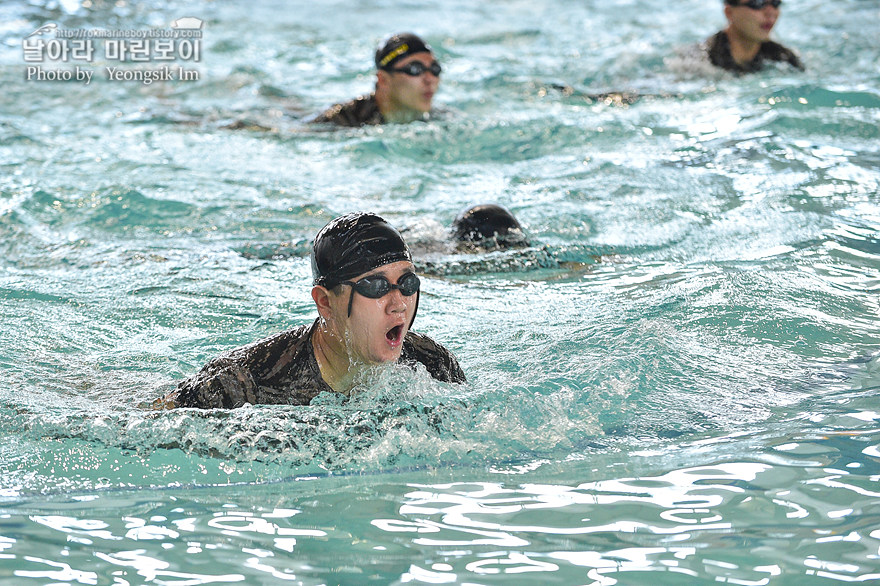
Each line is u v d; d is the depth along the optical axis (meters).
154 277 18.16
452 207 22.95
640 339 14.55
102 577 8.70
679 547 9.00
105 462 11.23
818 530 9.26
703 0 52.38
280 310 16.47
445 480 10.70
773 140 26.69
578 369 13.54
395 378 12.18
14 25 45.03
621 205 22.41
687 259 18.84
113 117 31.39
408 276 11.21
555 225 21.22
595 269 18.69
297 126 30.78
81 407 12.50
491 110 32.47
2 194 23.08
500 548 9.05
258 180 25.02
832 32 40.44
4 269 18.66
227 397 11.84
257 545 9.27
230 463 11.20
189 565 8.89
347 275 11.07
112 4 50.28
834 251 18.67
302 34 45.97
